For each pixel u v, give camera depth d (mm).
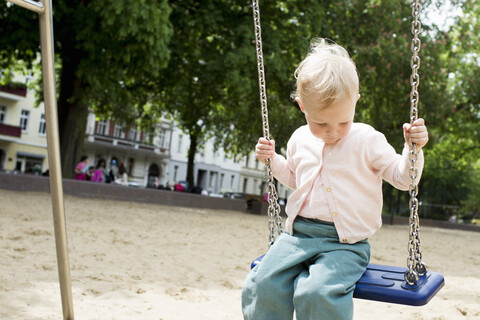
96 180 16484
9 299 3424
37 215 8555
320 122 2146
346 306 2020
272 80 17141
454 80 20969
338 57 2137
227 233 9414
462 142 26641
